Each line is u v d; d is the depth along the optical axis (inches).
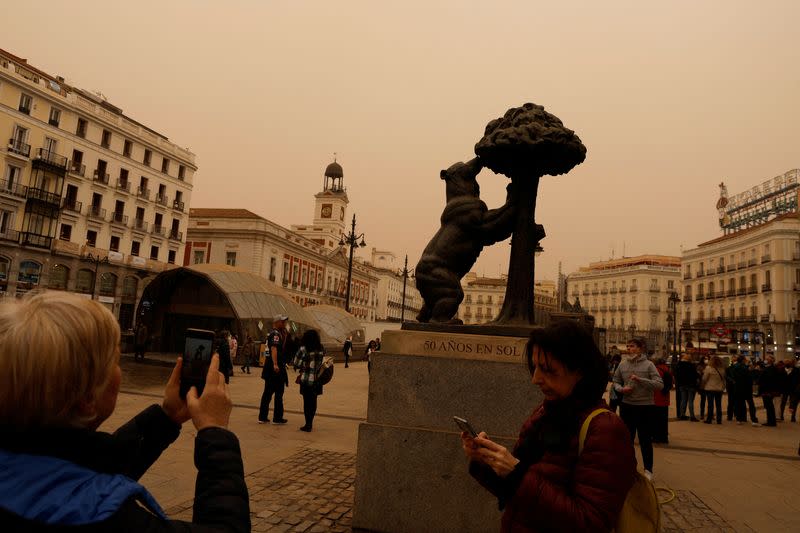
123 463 39.6
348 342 1016.9
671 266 3314.5
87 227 1576.0
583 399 62.9
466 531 135.8
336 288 2920.8
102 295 1624.0
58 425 36.6
